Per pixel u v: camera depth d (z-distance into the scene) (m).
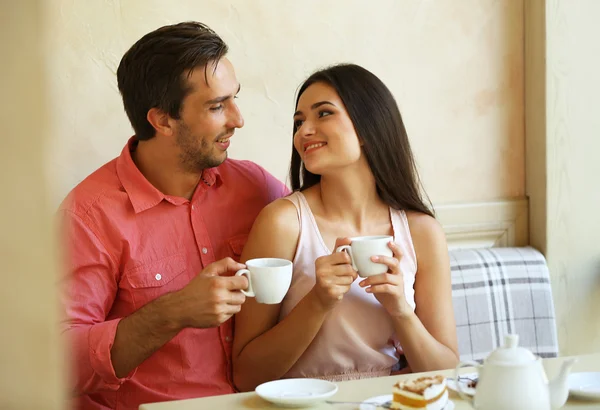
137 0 2.00
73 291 1.55
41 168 0.18
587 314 2.49
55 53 1.92
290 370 1.67
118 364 1.50
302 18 2.19
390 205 1.74
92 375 1.51
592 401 1.19
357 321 1.65
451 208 2.39
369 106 1.67
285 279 1.38
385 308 1.65
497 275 2.17
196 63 1.60
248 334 1.65
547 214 2.42
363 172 1.70
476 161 2.45
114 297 1.63
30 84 0.17
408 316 1.55
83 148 1.97
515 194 2.50
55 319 0.20
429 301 1.72
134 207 1.62
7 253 0.17
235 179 1.79
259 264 1.43
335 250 1.49
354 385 1.30
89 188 1.64
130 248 1.61
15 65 0.17
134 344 1.48
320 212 1.72
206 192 1.73
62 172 1.95
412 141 2.36
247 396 1.25
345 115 1.64
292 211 1.70
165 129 1.63
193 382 1.65
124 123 2.01
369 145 1.67
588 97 2.43
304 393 1.25
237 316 1.69
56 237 0.20
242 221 1.77
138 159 1.70
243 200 1.78
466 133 2.42
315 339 1.64
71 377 1.50
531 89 2.45
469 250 2.25
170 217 1.67
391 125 1.70
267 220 1.68
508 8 2.43
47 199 0.18
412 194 1.75
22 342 0.17
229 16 2.11
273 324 1.67
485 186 2.46
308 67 2.21
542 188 2.43
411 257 1.71
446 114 2.39
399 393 1.11
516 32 2.45
